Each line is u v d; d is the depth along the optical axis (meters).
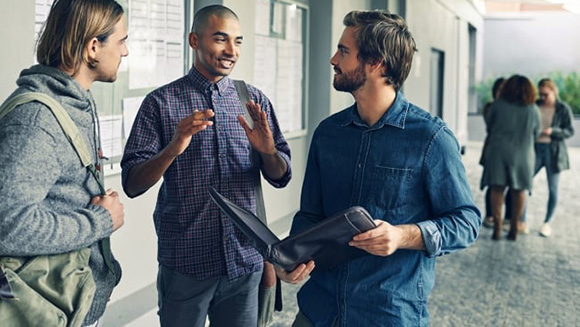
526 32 19.23
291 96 6.07
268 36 5.44
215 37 2.21
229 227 2.24
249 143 2.32
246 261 2.28
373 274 1.77
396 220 1.75
